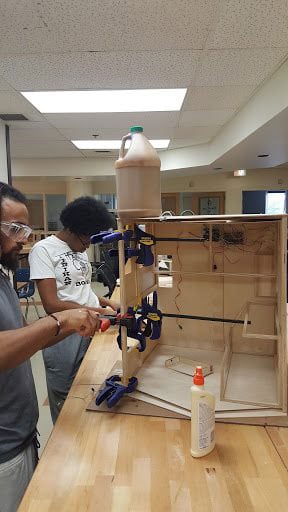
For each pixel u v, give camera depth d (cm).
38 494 72
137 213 106
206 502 70
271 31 199
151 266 139
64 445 88
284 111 248
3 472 93
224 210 809
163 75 261
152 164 105
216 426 96
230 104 334
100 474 78
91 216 163
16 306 103
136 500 71
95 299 175
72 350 164
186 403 104
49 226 874
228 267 146
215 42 211
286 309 101
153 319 120
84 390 117
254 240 142
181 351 149
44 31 195
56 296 153
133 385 112
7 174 392
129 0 167
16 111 345
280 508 68
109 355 149
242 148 394
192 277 151
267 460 82
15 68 244
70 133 433
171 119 383
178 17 183
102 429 95
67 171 627
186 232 147
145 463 81
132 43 211
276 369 121
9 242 98
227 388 113
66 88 284
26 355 82
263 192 829
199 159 536
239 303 147
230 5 173
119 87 284
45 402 262
